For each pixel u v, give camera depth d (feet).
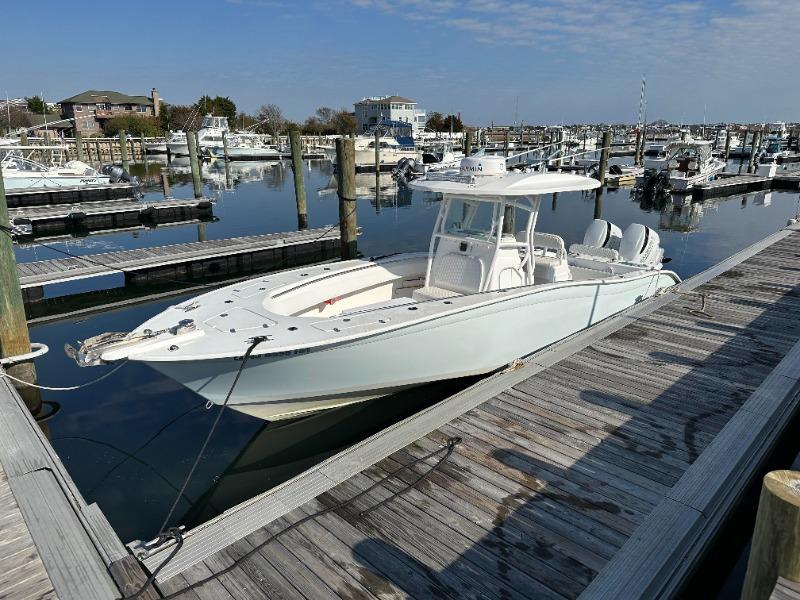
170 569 10.34
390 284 24.35
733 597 11.80
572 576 10.02
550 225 62.18
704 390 16.84
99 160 148.36
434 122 242.58
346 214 37.35
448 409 15.80
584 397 16.48
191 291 37.76
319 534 11.16
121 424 19.80
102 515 12.09
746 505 13.17
